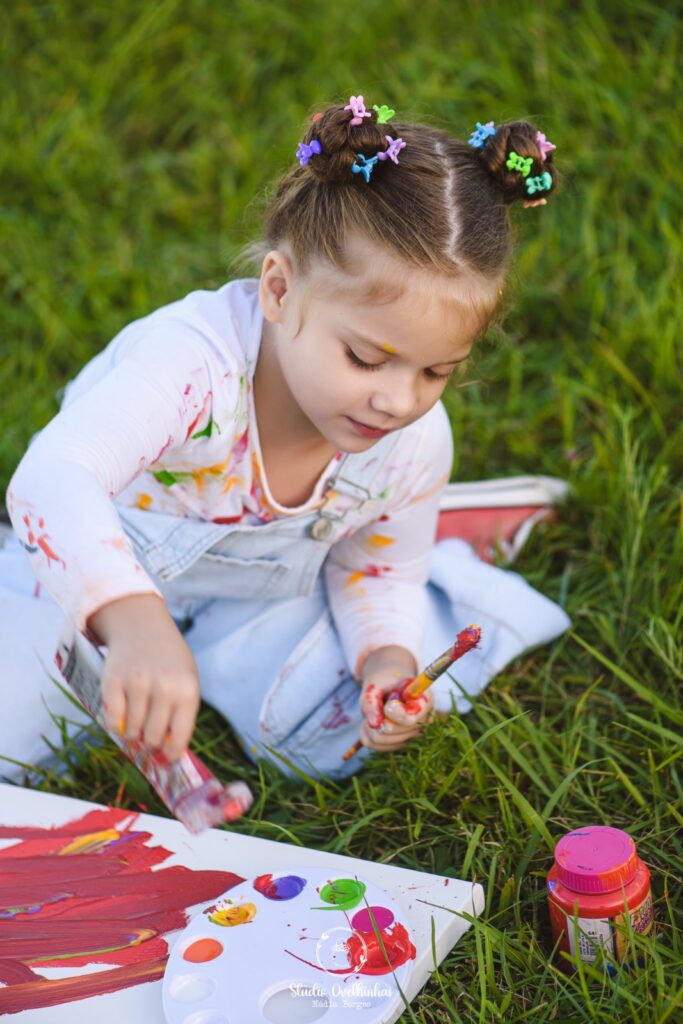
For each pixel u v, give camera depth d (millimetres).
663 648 2031
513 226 1745
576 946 1436
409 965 1431
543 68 3336
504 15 3549
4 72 3604
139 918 1562
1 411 2678
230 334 1718
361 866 1615
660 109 3201
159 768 1292
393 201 1526
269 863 1644
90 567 1317
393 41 3566
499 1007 1467
